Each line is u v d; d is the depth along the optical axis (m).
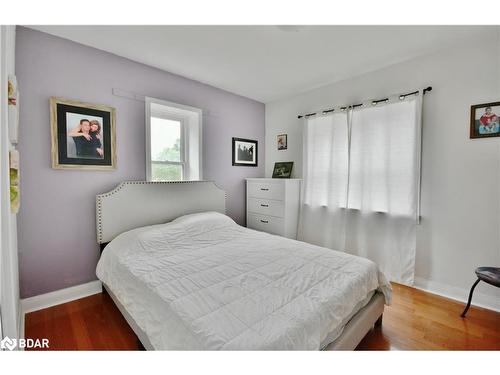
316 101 3.22
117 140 2.35
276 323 1.05
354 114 2.80
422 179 2.36
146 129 2.53
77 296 2.15
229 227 2.58
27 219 1.91
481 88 2.02
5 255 1.09
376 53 2.28
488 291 2.04
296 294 1.29
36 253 1.96
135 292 1.46
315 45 2.13
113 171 2.34
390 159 2.51
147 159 2.54
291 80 2.94
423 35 1.98
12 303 1.12
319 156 3.13
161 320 1.18
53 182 2.02
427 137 2.31
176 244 2.10
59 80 2.02
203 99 3.04
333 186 2.99
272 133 3.78
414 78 2.38
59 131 2.01
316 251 1.95
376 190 2.63
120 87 2.35
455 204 2.18
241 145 3.53
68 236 2.11
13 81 1.34
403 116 2.42
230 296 1.26
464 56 2.09
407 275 2.43
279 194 3.16
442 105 2.22
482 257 2.06
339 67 2.58
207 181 3.02
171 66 2.56
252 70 2.66
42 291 2.00
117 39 2.05
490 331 1.71
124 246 1.98
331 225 3.03
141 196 2.46
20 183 1.87
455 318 1.88
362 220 2.74
